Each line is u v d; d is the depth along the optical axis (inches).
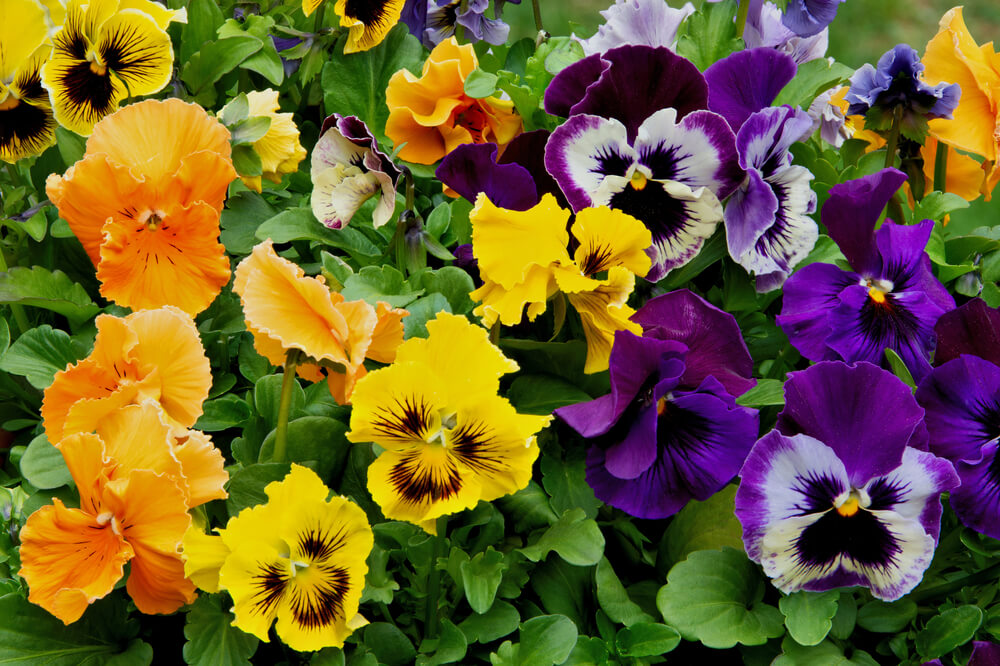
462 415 29.6
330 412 32.2
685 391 32.0
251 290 29.7
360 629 30.8
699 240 32.4
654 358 30.9
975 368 31.1
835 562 30.7
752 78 33.4
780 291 34.5
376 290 32.3
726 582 31.1
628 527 32.4
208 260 31.8
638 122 32.6
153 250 31.7
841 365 30.5
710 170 32.1
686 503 31.9
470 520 31.5
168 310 29.9
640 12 35.3
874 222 32.4
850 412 30.6
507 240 31.1
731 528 32.0
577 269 31.0
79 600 29.2
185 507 29.0
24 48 32.5
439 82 34.8
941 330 31.8
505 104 34.9
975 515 31.2
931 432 31.3
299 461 31.5
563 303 31.8
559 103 33.0
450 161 32.2
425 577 31.1
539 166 33.2
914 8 112.3
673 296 31.9
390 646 30.7
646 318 31.9
